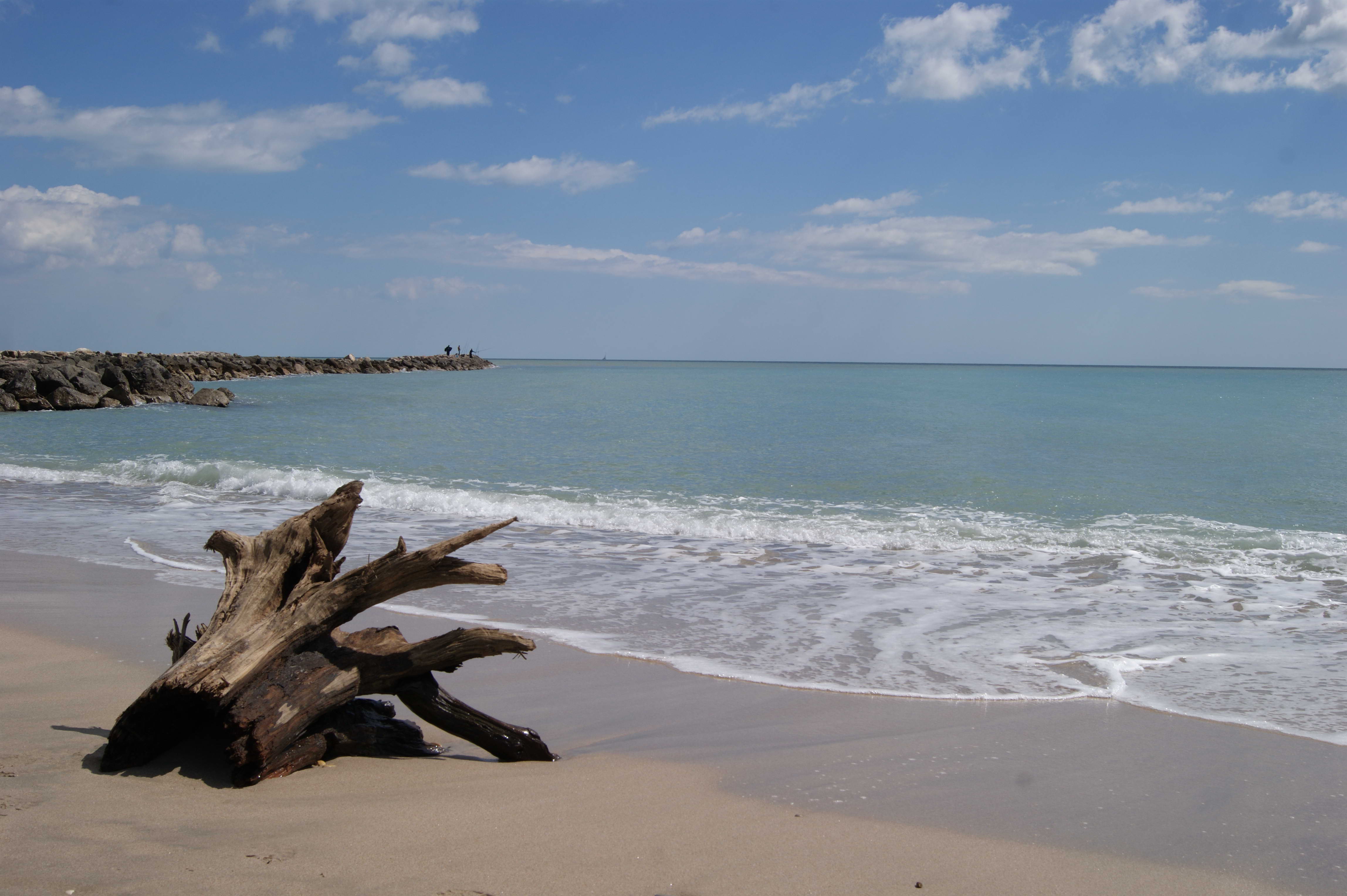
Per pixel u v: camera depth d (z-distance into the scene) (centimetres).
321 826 380
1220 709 588
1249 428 2827
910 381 7975
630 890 334
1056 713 579
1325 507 1478
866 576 1022
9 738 473
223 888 316
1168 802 441
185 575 955
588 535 1270
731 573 1034
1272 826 415
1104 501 1532
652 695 614
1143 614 853
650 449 2312
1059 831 405
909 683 641
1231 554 1133
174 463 1897
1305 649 736
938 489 1659
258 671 440
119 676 595
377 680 472
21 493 1609
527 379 8556
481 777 457
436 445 2425
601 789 442
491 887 331
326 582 502
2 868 322
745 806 425
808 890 341
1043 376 10381
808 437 2597
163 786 416
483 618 824
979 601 902
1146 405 4112
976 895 343
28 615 773
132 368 4309
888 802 434
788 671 670
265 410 3875
